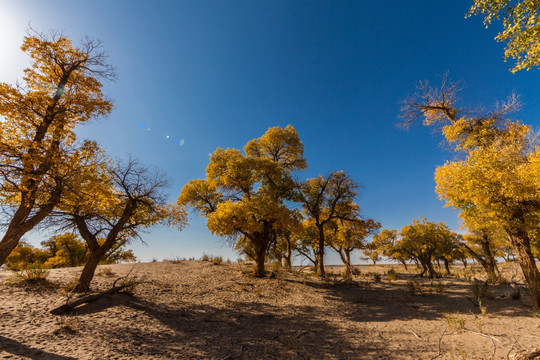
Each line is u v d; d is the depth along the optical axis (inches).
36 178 318.7
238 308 402.6
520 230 388.2
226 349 236.5
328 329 330.6
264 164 644.7
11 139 314.7
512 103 431.8
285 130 773.3
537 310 360.2
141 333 248.8
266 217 595.2
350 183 818.2
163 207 490.6
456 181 394.0
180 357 205.3
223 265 822.5
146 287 463.8
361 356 238.1
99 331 235.9
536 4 230.1
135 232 467.2
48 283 387.2
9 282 361.7
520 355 194.7
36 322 238.1
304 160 818.2
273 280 637.3
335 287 646.5
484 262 795.4
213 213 608.7
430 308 440.5
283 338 279.9
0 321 229.0
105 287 416.5
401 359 228.7
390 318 390.3
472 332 292.4
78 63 406.6
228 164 631.2
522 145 378.0
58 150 340.8
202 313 355.9
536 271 373.7
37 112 344.5
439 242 884.0
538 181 306.5
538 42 231.8
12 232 312.7
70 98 379.2
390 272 872.9
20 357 169.2
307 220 971.9
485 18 262.1
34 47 375.2
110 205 413.4
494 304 426.9
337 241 983.6
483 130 450.6
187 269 718.5
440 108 529.7
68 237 1165.1
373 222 869.8
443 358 224.5
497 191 363.3
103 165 401.4
